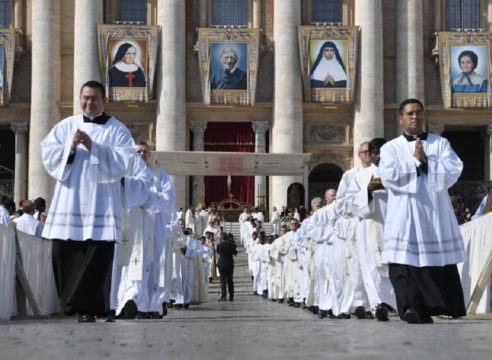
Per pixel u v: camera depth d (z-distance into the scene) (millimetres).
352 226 22344
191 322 18016
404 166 17281
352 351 10219
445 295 17375
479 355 9766
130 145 17531
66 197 17047
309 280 30641
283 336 12453
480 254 23203
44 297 26719
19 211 31359
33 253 25609
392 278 17375
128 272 22859
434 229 17375
